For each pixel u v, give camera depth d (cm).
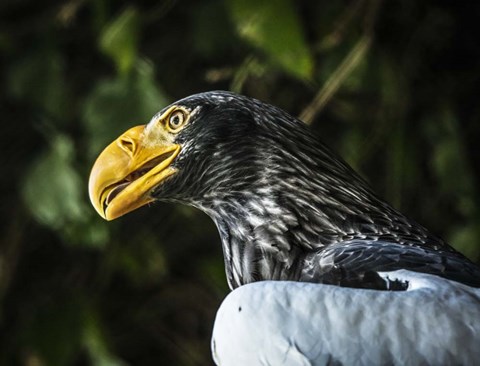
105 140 1189
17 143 1315
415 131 1268
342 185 802
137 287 1315
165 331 1313
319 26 1231
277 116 818
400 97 1253
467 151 1312
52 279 1320
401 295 679
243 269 809
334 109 1264
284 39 1120
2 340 1315
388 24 1270
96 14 1248
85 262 1305
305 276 769
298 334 682
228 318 702
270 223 803
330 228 795
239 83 1195
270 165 808
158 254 1276
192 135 827
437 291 680
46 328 1256
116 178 837
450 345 661
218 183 819
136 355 1317
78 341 1250
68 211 1212
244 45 1234
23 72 1266
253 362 691
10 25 1293
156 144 838
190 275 1307
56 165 1214
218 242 1299
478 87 1305
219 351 706
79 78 1309
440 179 1241
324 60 1220
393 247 748
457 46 1303
